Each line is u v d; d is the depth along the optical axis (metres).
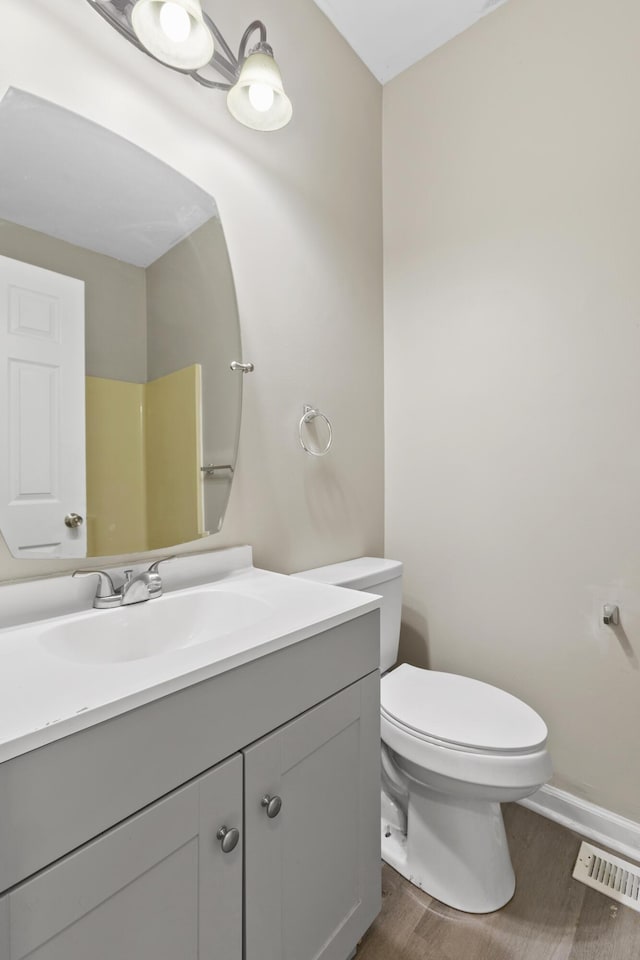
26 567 0.88
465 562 1.65
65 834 0.51
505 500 1.56
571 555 1.43
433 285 1.74
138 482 1.04
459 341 1.67
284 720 0.78
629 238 1.32
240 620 0.99
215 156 1.23
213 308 1.20
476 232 1.63
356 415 1.72
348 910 0.93
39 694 0.57
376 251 1.85
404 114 1.83
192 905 0.64
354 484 1.71
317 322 1.55
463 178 1.66
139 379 1.05
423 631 1.76
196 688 0.64
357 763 0.96
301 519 1.48
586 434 1.40
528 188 1.51
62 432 0.92
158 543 1.07
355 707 0.95
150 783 0.59
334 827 0.90
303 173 1.51
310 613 0.89
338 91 1.66
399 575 1.57
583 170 1.40
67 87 0.94
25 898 0.48
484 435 1.61
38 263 0.90
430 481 1.74
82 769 0.53
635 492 1.32
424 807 1.21
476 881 1.13
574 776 1.42
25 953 0.48
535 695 1.50
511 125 1.55
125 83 1.04
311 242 1.53
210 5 1.21
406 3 1.56
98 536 0.97
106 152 1.00
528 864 1.27
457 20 1.63
